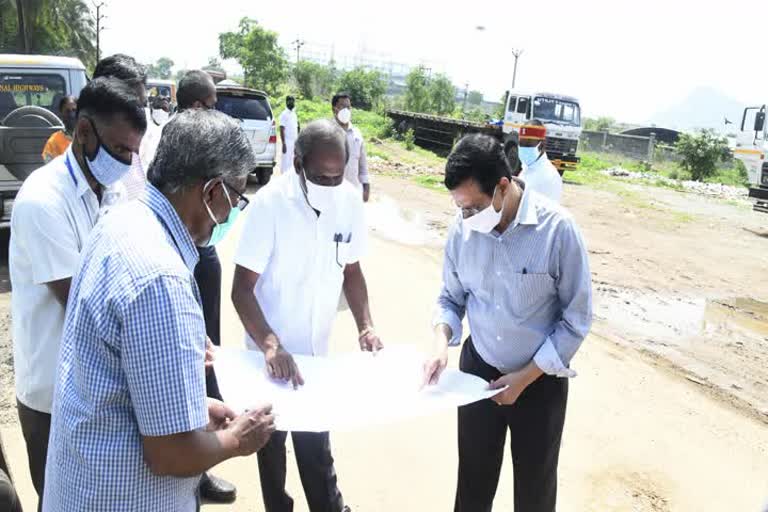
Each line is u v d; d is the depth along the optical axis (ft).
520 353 7.54
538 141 14.10
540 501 7.93
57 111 22.72
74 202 7.05
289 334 8.24
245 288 7.84
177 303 4.30
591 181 61.31
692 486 11.00
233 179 4.84
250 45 158.92
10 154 18.80
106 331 4.25
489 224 6.91
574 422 12.89
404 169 55.72
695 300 23.21
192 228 4.91
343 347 15.42
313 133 7.34
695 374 16.14
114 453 4.43
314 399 6.38
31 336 7.21
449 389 6.81
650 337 18.83
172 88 65.82
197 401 4.41
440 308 8.18
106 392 4.35
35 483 7.87
